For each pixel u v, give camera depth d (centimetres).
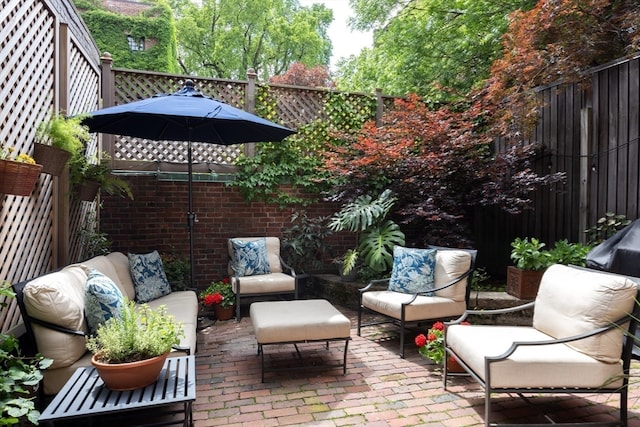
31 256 292
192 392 182
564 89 487
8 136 259
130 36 1465
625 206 411
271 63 2058
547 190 513
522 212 550
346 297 520
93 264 311
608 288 219
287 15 2194
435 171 526
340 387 282
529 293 423
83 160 362
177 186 560
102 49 1411
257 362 333
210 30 1983
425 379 296
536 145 522
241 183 575
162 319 207
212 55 1970
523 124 499
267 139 467
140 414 221
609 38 459
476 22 824
